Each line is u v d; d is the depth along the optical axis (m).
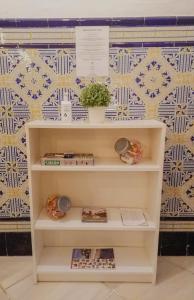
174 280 1.51
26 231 1.69
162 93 1.52
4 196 1.64
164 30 1.45
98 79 1.51
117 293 1.41
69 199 1.53
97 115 1.34
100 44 1.46
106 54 1.47
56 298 1.37
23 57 1.48
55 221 1.45
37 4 1.42
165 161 1.60
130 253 1.64
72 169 1.35
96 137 1.56
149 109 1.55
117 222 1.45
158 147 1.36
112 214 1.56
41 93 1.52
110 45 1.46
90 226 1.41
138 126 1.30
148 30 1.45
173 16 1.44
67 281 1.50
